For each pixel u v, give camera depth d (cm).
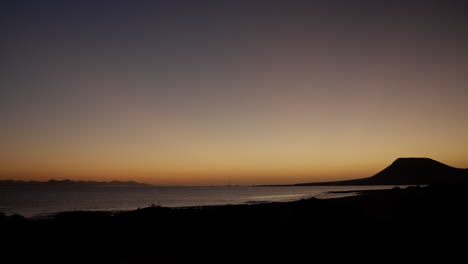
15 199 8638
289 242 1576
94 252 1377
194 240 1631
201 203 6544
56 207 5509
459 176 18188
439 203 3544
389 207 3241
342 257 1273
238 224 2153
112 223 2180
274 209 3080
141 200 8131
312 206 3341
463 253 1319
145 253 1359
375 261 1212
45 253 1355
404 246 1465
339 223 2203
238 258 1266
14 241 1556
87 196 10994
